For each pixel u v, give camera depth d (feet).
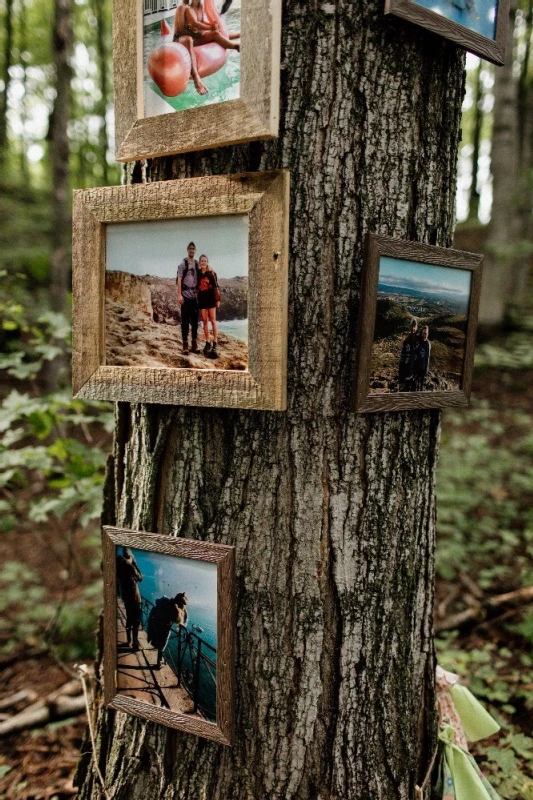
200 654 4.63
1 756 7.87
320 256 4.25
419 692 5.06
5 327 9.57
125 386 4.53
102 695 5.67
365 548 4.56
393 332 4.34
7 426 8.25
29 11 46.78
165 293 4.35
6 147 46.91
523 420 20.80
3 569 13.70
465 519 14.73
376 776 4.74
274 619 4.52
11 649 10.85
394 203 4.40
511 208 27.32
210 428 4.53
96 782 5.35
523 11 38.93
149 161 4.75
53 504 8.61
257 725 4.60
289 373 4.35
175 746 4.88
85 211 4.56
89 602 12.10
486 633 10.67
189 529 4.65
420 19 4.16
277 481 4.43
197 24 4.07
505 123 26.61
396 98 4.33
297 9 4.13
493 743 7.71
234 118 3.96
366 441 4.48
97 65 42.68
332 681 4.58
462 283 4.78
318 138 4.19
